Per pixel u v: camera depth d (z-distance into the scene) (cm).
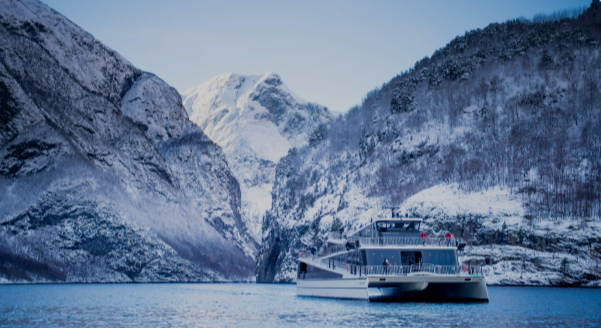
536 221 13788
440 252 7606
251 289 15538
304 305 8125
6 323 6800
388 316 6512
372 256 7550
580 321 6231
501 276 12962
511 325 5894
